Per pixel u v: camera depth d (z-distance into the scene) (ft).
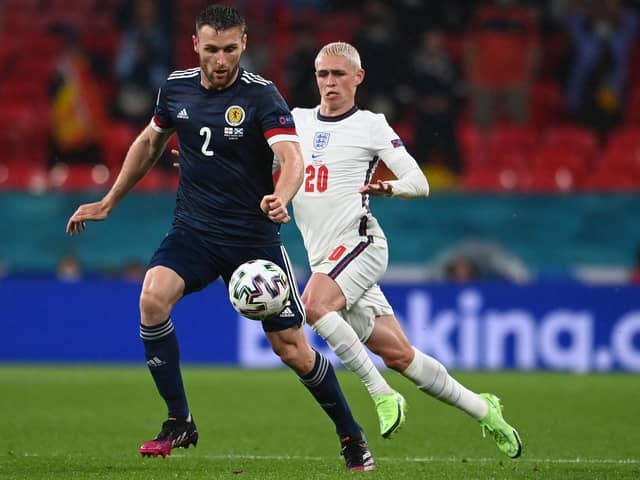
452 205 200.13
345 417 75.56
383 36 219.00
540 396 137.80
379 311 83.66
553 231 199.72
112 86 237.86
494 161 223.92
